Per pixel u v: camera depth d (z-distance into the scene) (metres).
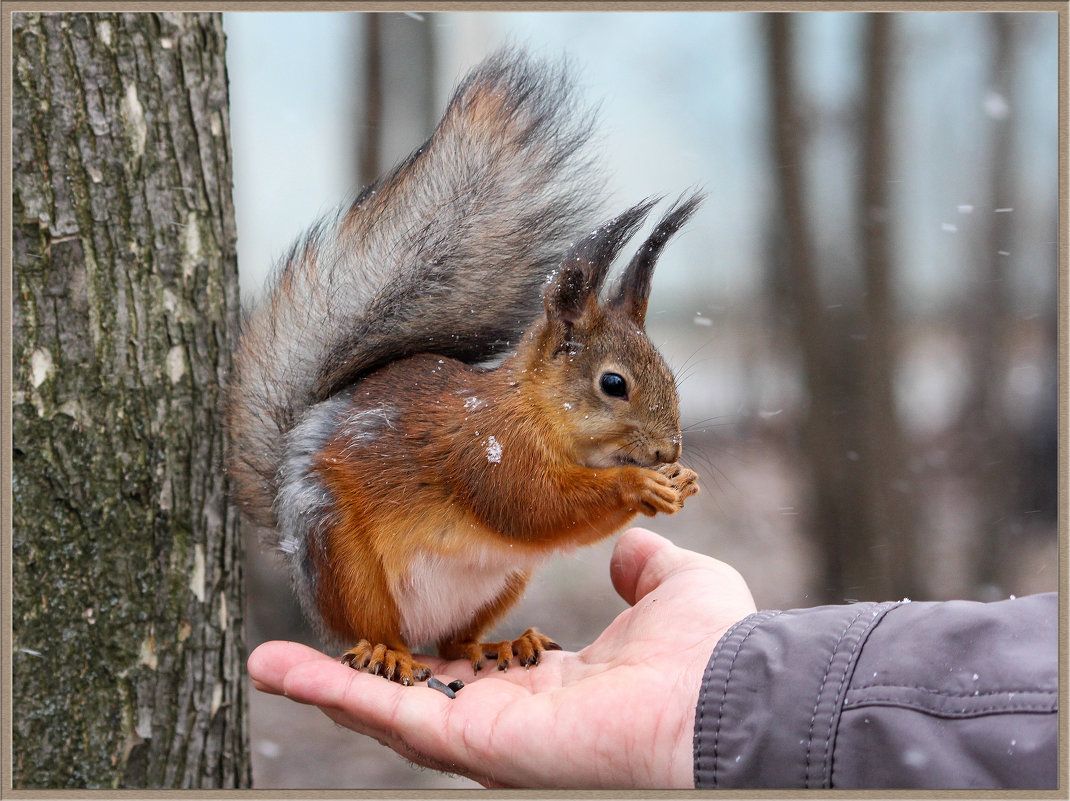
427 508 1.17
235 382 1.19
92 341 1.16
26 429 1.15
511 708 1.11
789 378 2.18
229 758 1.21
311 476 1.18
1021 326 2.70
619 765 1.10
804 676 1.08
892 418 2.03
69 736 1.16
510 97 1.18
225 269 1.21
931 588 2.01
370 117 2.14
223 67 1.22
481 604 1.19
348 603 1.17
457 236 1.19
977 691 1.05
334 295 1.20
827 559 2.02
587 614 2.02
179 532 1.19
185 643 1.19
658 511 1.15
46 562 1.15
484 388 1.18
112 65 1.17
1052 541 2.26
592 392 1.17
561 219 1.19
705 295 3.15
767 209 2.18
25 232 1.15
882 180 2.07
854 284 2.07
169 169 1.19
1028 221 2.81
